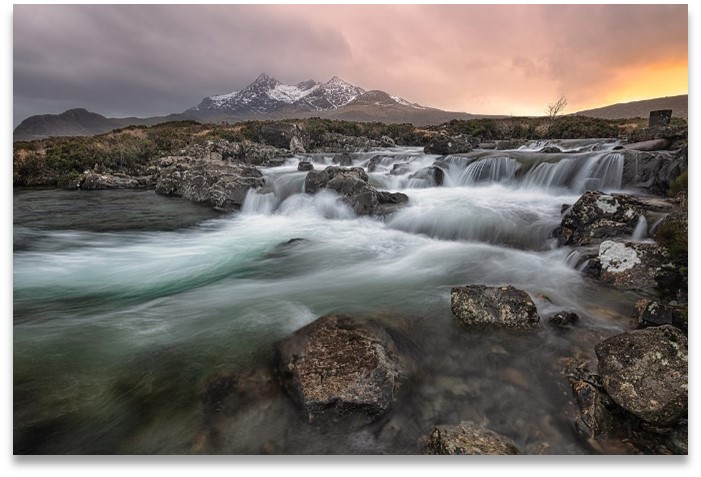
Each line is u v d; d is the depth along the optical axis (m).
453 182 19.31
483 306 5.87
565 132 32.62
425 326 5.84
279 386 4.47
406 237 11.66
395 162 24.47
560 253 9.06
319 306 6.63
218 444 3.79
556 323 5.71
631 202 9.21
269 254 10.32
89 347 5.36
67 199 19.95
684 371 3.76
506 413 4.17
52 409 4.16
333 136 40.72
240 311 6.51
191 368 4.84
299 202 15.84
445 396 4.44
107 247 11.23
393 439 3.86
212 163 22.27
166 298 7.29
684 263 6.63
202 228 13.86
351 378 4.23
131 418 4.05
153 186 24.97
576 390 4.27
